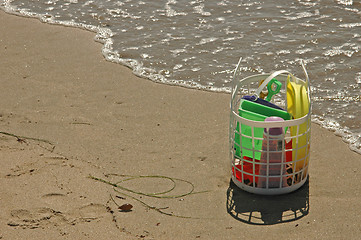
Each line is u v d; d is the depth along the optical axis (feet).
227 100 82.33
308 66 92.22
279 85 63.26
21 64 95.40
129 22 115.14
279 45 100.89
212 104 81.10
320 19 112.16
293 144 58.49
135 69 93.56
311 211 56.29
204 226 54.08
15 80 89.04
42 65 95.04
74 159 66.03
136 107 80.53
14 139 70.28
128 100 82.79
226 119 76.38
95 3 127.24
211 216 55.72
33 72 92.22
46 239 50.90
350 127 73.82
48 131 73.15
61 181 60.64
